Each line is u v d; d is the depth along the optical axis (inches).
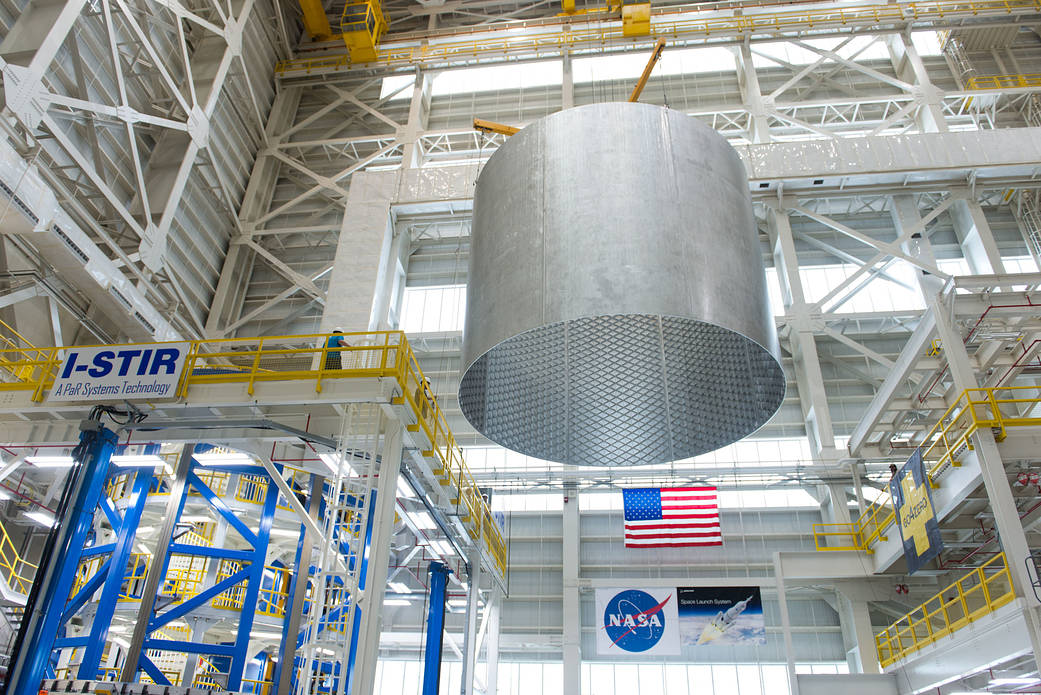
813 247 1370.6
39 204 735.1
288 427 566.3
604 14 1608.0
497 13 1723.7
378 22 1643.7
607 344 438.6
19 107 808.3
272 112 1593.3
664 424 461.7
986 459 647.8
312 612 485.7
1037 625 575.8
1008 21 1462.8
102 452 552.7
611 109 409.7
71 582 512.7
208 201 1346.0
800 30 1509.6
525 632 1157.1
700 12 1573.6
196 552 757.9
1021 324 741.3
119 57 1058.1
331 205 1489.9
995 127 1419.8
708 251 374.9
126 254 1026.1
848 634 1079.0
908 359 821.9
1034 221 1310.3
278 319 1401.3
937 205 1358.3
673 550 1195.3
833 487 1154.0
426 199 1311.5
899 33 1493.6
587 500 1259.8
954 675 717.9
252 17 1482.5
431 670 910.4
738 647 1117.1
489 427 442.0
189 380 567.2
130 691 504.7
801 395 1237.7
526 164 410.0
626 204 374.3
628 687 1111.6
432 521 813.2
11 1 889.5
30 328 968.3
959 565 902.4
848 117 1491.1
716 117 1491.1
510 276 379.6
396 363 569.3
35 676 477.7
